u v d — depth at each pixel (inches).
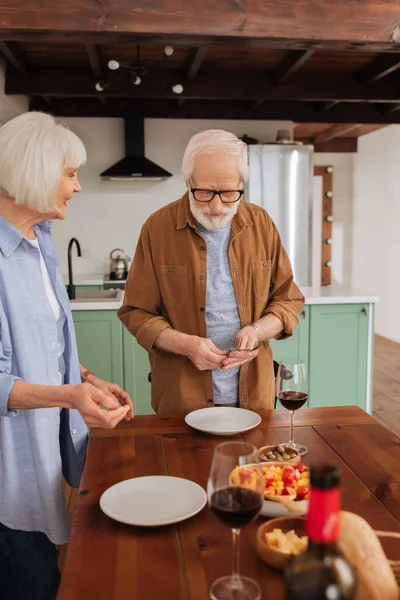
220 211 70.8
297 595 26.0
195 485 50.9
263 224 78.6
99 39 119.6
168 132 235.1
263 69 195.9
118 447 61.8
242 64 190.1
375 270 315.3
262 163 218.5
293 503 42.9
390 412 179.3
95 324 145.4
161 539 43.8
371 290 322.3
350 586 26.0
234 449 37.6
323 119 237.9
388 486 52.7
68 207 233.5
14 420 59.3
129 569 40.1
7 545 60.5
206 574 39.5
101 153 232.4
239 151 70.6
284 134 226.1
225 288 76.1
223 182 69.6
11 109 199.2
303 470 50.1
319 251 349.1
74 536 44.3
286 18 117.8
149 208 235.8
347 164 345.7
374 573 34.3
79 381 66.9
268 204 220.2
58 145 55.2
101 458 58.9
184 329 76.7
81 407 51.9
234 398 76.5
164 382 76.3
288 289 80.6
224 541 43.6
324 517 25.2
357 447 62.1
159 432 66.2
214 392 76.0
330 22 118.7
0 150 54.7
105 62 187.3
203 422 67.4
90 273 236.7
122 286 206.5
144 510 47.1
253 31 117.4
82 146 58.5
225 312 76.1
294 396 59.9
